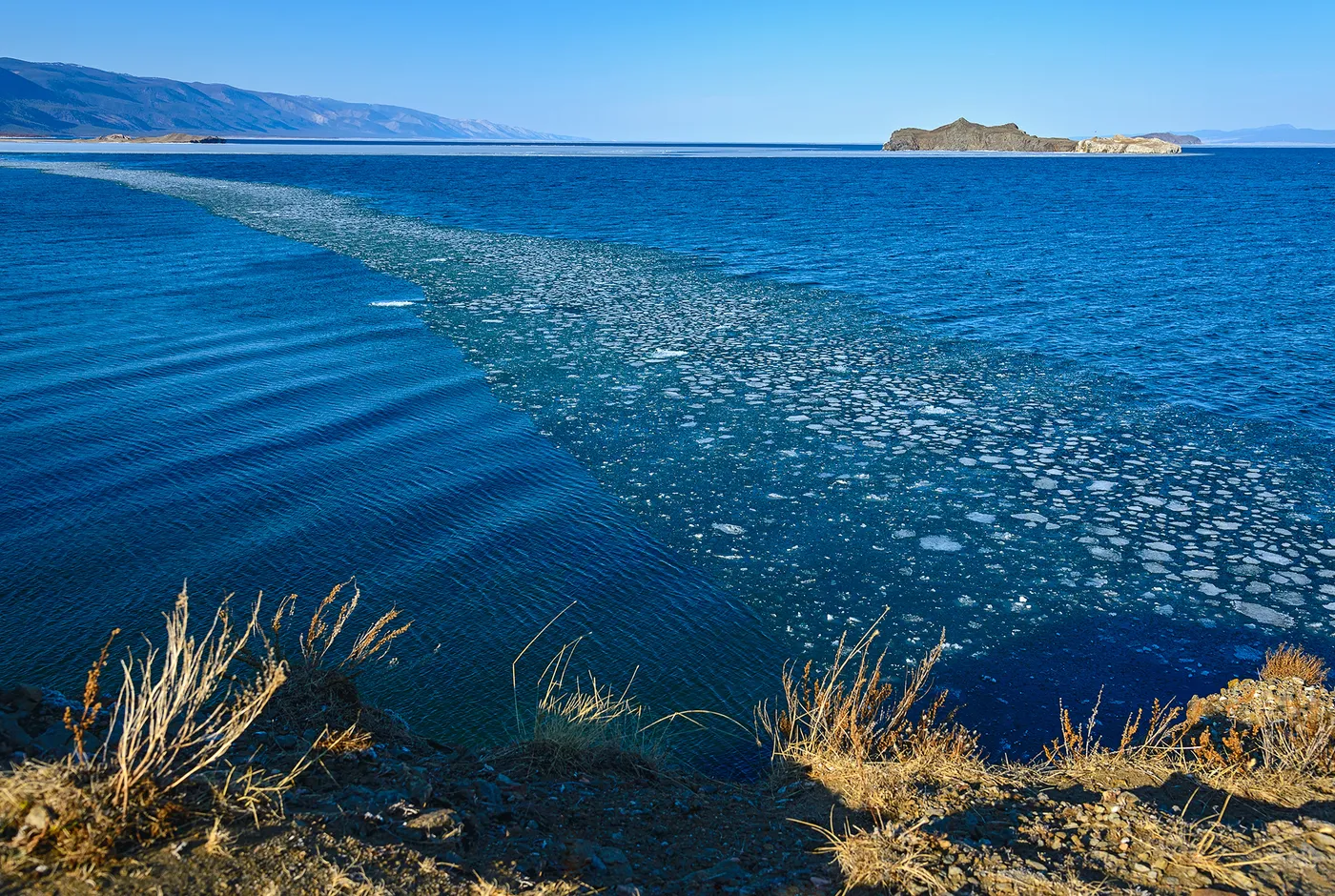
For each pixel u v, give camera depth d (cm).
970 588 723
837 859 302
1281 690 510
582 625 651
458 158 11950
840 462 995
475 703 546
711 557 770
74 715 321
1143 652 635
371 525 804
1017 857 299
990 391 1270
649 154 16538
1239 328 1678
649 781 398
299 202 4147
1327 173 9075
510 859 282
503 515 841
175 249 2522
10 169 6631
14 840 236
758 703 566
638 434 1080
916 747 420
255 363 1341
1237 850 308
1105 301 1944
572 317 1739
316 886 235
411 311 1761
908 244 2916
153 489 864
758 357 1452
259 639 602
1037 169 10125
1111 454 1024
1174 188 6312
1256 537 817
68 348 1393
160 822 251
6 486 857
